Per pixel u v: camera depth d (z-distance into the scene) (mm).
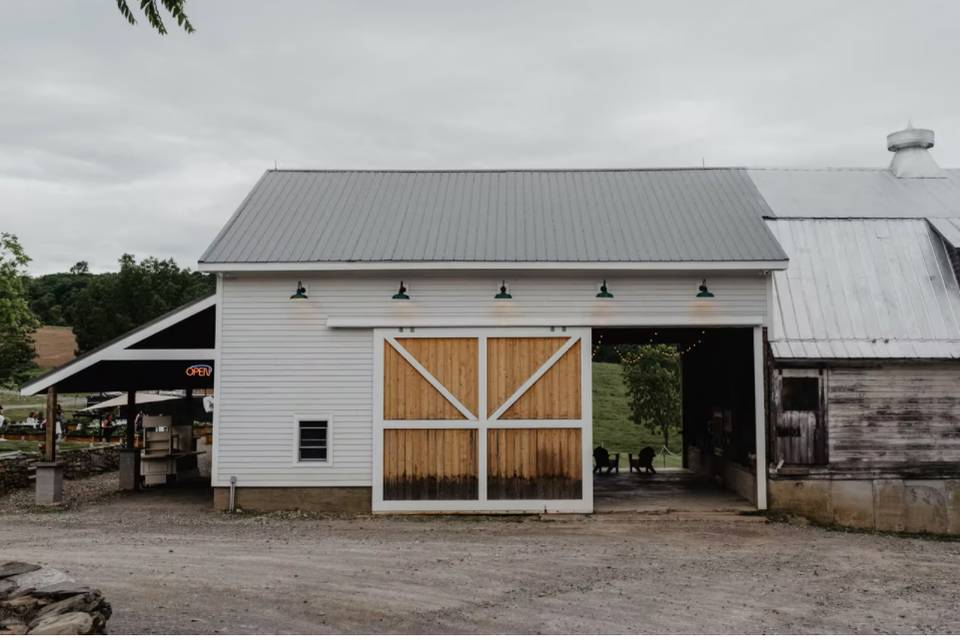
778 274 16266
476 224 16406
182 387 20047
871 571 11109
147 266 56094
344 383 15172
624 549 12219
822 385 15188
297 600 8984
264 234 15875
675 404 29781
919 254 16750
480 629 7992
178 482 20984
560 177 19203
